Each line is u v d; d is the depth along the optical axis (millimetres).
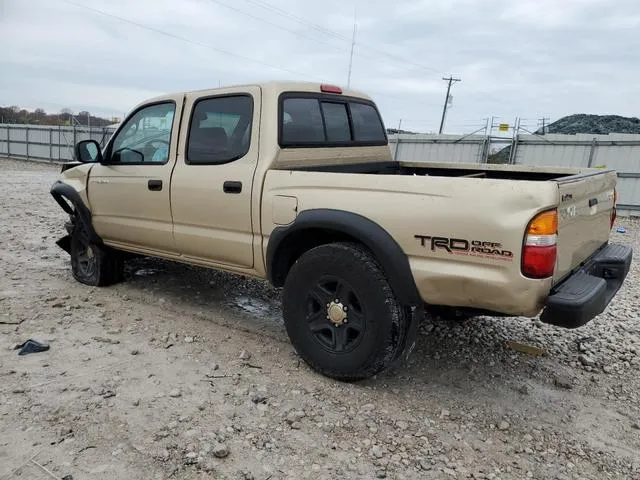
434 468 2607
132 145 4641
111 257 5254
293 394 3234
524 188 2697
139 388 3225
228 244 3910
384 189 3107
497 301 2824
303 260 3428
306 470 2531
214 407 3041
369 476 2516
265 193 3605
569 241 3027
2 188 14680
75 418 2854
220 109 3973
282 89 3801
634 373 3787
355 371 3277
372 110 4898
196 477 2438
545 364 3889
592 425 3090
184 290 5293
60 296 4945
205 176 3951
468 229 2822
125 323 4332
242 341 4055
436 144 17453
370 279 3123
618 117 25422
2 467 2441
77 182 5109
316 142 4113
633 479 2611
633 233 11305
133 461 2521
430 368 3744
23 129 30016
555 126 26094
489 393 3416
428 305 3387
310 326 3479
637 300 5562
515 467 2656
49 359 3582
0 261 6219
